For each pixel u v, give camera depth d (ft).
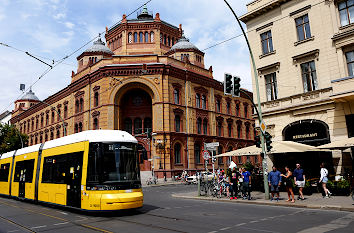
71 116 145.18
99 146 38.86
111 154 38.73
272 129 73.26
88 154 39.04
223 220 32.96
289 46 71.51
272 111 72.95
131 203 37.27
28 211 44.62
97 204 36.24
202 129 138.21
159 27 155.74
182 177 118.32
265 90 76.54
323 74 64.39
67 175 42.52
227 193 57.77
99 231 28.35
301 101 67.62
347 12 62.18
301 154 68.74
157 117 120.88
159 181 114.83
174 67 127.34
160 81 123.03
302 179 48.80
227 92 47.14
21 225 32.81
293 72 70.18
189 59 153.69
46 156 50.93
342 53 61.41
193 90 136.67
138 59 126.82
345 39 60.75
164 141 118.52
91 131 41.50
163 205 49.16
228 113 160.35
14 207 50.39
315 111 65.16
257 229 27.66
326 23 64.69
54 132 164.14
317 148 56.54
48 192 47.16
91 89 133.18
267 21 77.05
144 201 56.08
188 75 134.00
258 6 78.84
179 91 130.11
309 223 30.17
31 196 53.42
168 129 120.67
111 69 123.13
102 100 123.44
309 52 66.74
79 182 39.14
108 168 37.83
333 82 58.44
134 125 130.93
